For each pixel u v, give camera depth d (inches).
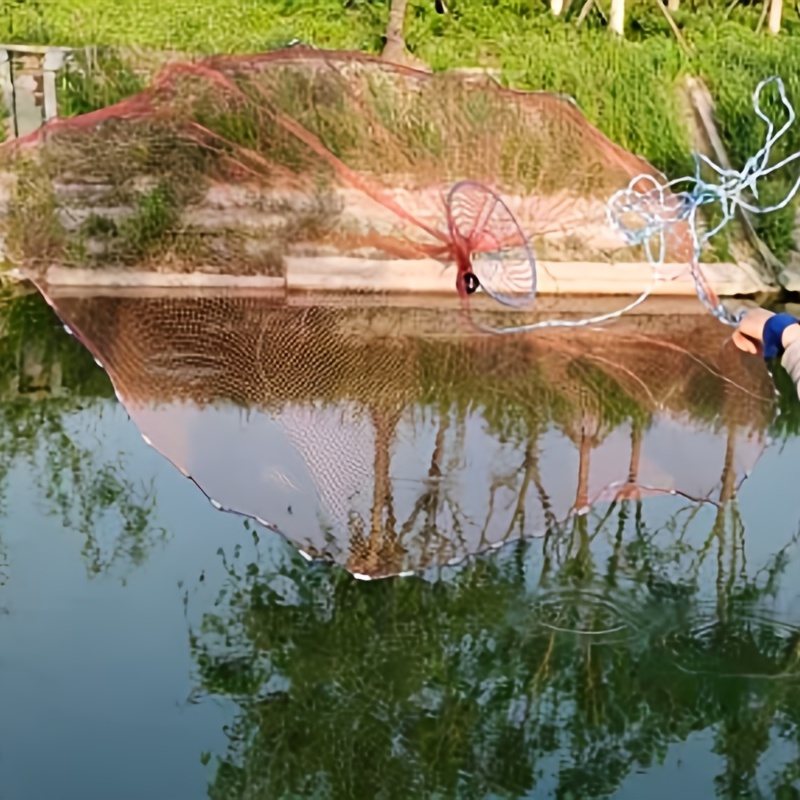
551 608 160.1
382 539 136.3
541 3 404.5
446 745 138.6
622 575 165.5
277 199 152.6
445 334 153.7
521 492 140.3
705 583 163.8
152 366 137.4
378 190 156.6
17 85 289.4
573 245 163.3
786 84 319.9
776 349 127.2
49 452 199.5
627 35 395.2
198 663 148.3
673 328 155.9
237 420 135.4
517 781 133.3
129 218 146.2
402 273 157.2
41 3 384.5
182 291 144.6
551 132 161.3
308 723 141.1
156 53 304.8
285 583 164.1
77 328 140.4
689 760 136.3
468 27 383.6
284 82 155.9
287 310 146.5
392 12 351.9
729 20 416.2
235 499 130.7
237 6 402.9
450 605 161.5
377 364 147.0
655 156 307.7
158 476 191.8
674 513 177.2
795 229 289.7
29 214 146.1
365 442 138.9
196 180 149.3
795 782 131.8
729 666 149.4
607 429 146.3
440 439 142.9
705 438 145.7
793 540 172.2
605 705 144.6
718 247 263.4
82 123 152.7
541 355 152.4
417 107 159.0
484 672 150.9
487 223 161.3
